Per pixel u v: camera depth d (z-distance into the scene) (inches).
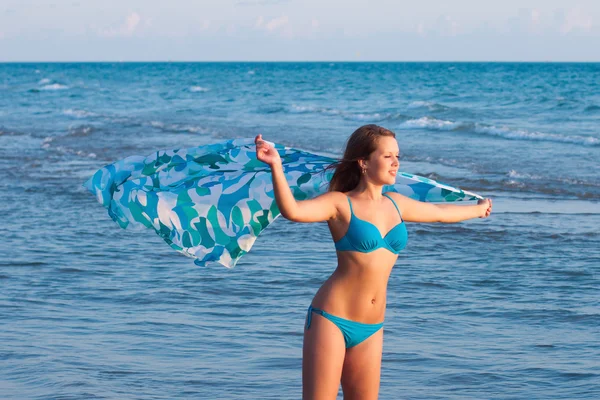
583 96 1895.9
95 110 1726.1
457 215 165.5
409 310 286.7
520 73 4357.8
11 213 512.4
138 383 211.8
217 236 172.1
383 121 1237.7
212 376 216.8
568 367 222.7
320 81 3435.0
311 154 159.3
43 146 948.0
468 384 210.5
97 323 270.5
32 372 220.5
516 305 291.4
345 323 151.7
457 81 3176.7
